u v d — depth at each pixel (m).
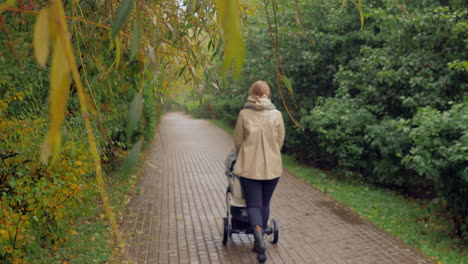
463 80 6.76
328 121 8.73
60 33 0.56
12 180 3.18
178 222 6.32
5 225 2.94
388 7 7.25
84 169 3.77
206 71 2.48
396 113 8.49
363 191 8.30
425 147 5.16
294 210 7.09
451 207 5.27
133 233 5.55
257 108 4.40
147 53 2.13
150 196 8.02
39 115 4.12
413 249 5.10
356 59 9.71
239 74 0.52
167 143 19.16
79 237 5.00
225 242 5.21
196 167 12.34
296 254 4.99
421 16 6.49
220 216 6.73
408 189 8.08
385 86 8.17
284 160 12.65
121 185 8.26
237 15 0.52
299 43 10.31
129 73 2.77
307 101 11.02
